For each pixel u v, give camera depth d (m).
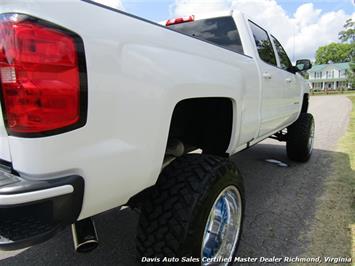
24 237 1.16
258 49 3.25
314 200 3.39
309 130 4.79
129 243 2.56
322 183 3.93
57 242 2.59
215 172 1.81
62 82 1.15
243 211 2.17
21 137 1.15
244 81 2.45
